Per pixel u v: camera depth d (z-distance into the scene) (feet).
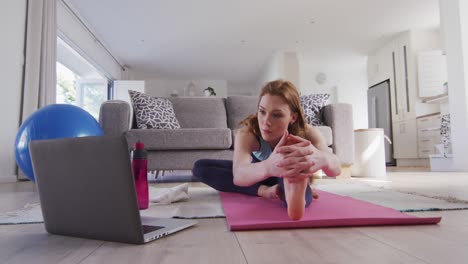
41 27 10.53
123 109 8.28
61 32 14.05
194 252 2.09
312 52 21.13
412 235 2.46
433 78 16.69
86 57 17.24
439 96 14.24
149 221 2.96
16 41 9.78
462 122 11.17
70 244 2.37
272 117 3.33
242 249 2.15
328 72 25.08
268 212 3.33
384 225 2.83
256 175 3.34
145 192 3.90
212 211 3.70
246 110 10.50
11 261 1.98
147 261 1.92
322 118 9.36
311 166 2.72
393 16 15.70
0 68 9.11
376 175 9.34
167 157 8.37
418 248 2.10
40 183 2.73
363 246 2.17
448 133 12.45
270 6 14.69
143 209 3.85
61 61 18.76
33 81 10.13
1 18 9.16
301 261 1.86
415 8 14.88
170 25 16.81
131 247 2.24
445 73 16.60
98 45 18.80
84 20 15.94
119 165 2.24
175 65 24.27
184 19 16.07
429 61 16.74
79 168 2.43
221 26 16.93
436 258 1.89
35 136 5.83
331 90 25.14
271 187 4.20
